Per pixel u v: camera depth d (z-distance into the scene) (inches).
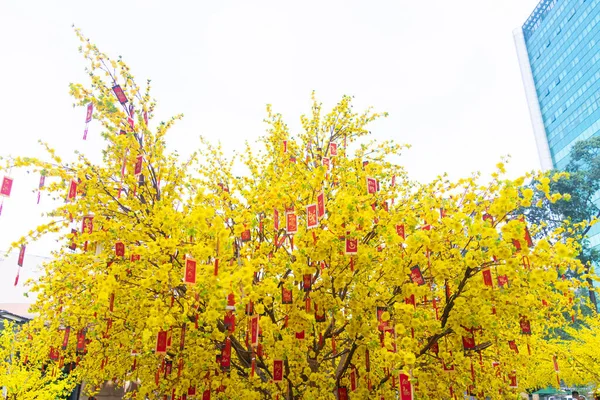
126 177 188.2
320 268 187.0
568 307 205.5
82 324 219.0
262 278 195.9
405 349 158.6
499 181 152.6
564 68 2561.5
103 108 195.8
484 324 173.0
